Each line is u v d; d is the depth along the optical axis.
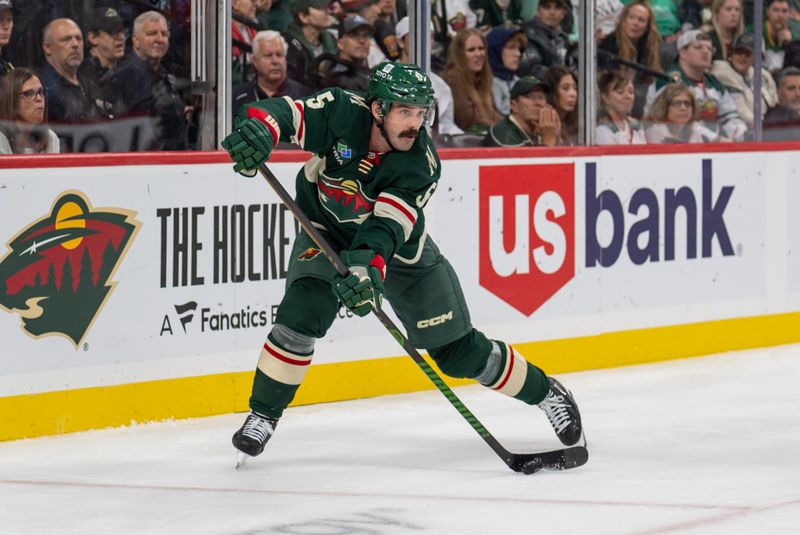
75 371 10.72
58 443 10.31
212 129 12.35
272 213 11.99
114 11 11.84
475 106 14.20
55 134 11.64
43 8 11.44
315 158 8.93
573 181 14.21
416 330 9.33
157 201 11.16
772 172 16.05
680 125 15.80
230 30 12.23
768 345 16.12
